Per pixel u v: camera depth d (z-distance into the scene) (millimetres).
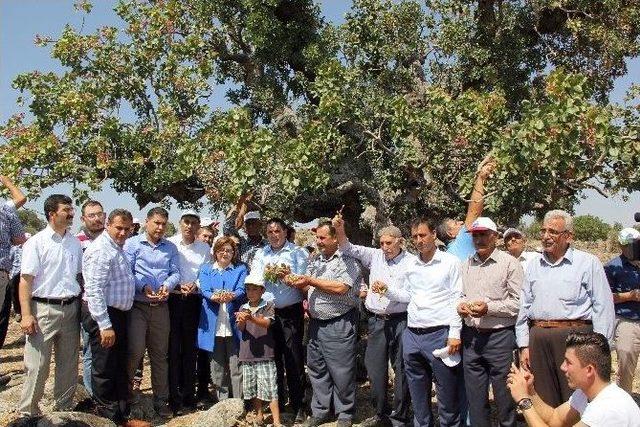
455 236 7809
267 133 9906
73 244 6898
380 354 7113
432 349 6414
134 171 11648
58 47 11578
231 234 9156
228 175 11188
